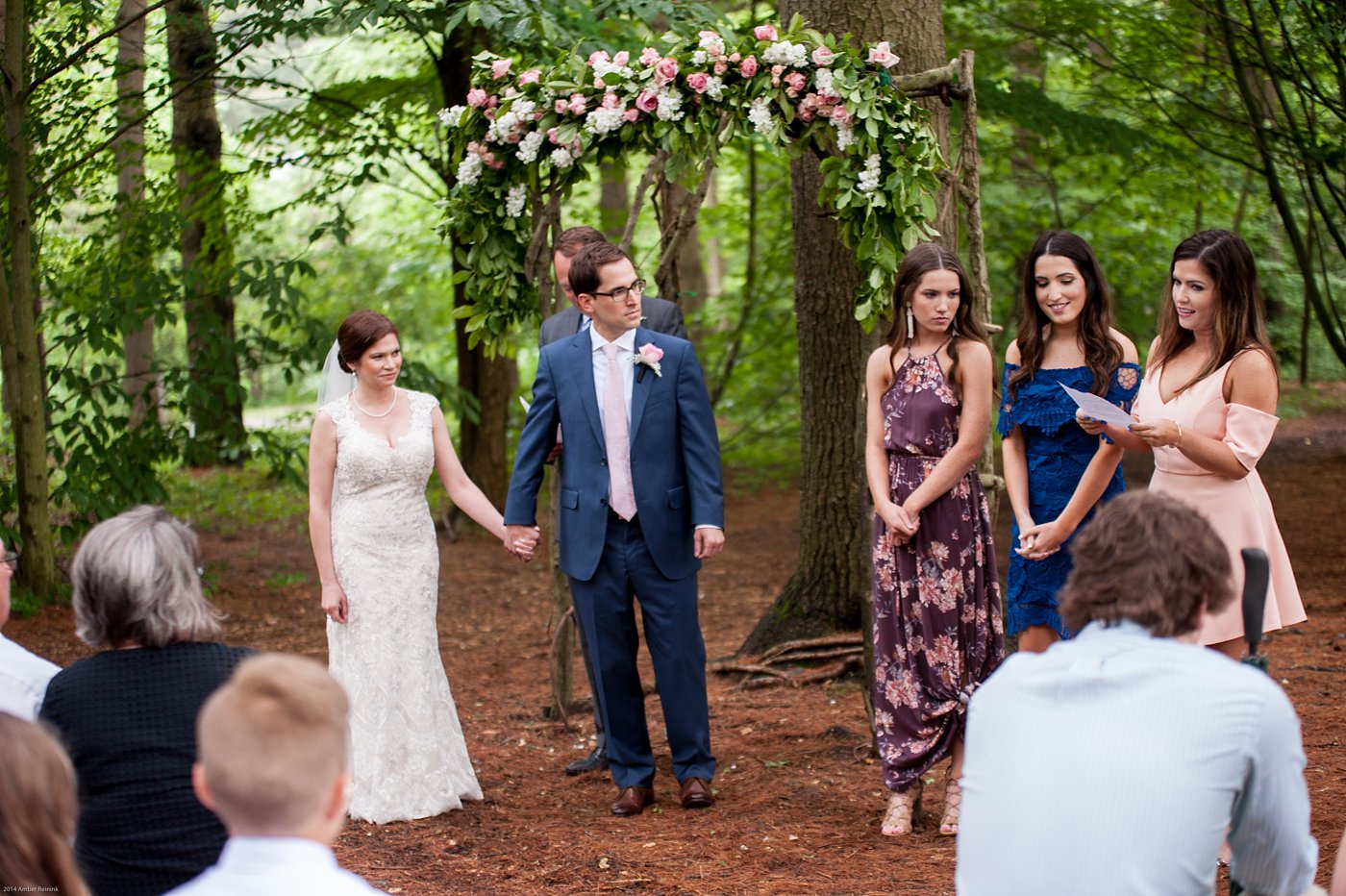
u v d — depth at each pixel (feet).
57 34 26.05
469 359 38.45
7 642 8.39
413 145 34.68
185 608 8.10
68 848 5.70
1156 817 6.25
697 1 27.45
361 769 14.99
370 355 15.10
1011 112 33.78
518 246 18.52
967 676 13.64
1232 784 6.33
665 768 17.04
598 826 14.57
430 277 55.06
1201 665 6.54
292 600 30.53
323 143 34.65
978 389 13.35
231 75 29.63
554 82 17.08
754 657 22.39
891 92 15.44
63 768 5.69
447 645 26.03
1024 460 13.61
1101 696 6.56
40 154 27.48
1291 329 55.62
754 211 44.06
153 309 28.66
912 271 13.43
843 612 22.33
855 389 21.84
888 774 13.75
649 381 14.55
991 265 45.01
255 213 34.27
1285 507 37.63
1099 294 13.16
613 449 14.62
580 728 19.33
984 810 6.67
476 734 19.16
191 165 32.19
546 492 42.52
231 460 31.04
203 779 5.54
